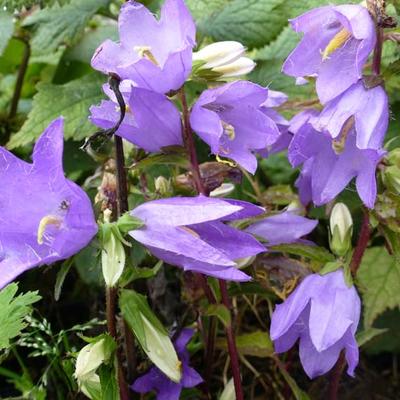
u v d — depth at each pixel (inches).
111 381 9.9
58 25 16.8
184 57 9.4
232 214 9.6
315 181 10.8
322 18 9.8
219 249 9.7
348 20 9.3
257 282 12.2
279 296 12.1
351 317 10.1
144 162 10.2
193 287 11.9
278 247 11.0
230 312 11.5
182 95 10.0
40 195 9.2
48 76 22.3
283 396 14.2
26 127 15.3
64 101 15.5
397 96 15.9
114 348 9.8
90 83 15.9
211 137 9.9
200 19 15.9
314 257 10.9
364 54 9.4
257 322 17.0
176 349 11.7
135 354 11.6
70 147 17.0
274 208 15.6
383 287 14.8
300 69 10.2
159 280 13.7
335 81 9.9
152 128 9.9
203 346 13.1
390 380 17.4
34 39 16.9
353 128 10.4
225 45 10.5
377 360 18.1
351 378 16.9
